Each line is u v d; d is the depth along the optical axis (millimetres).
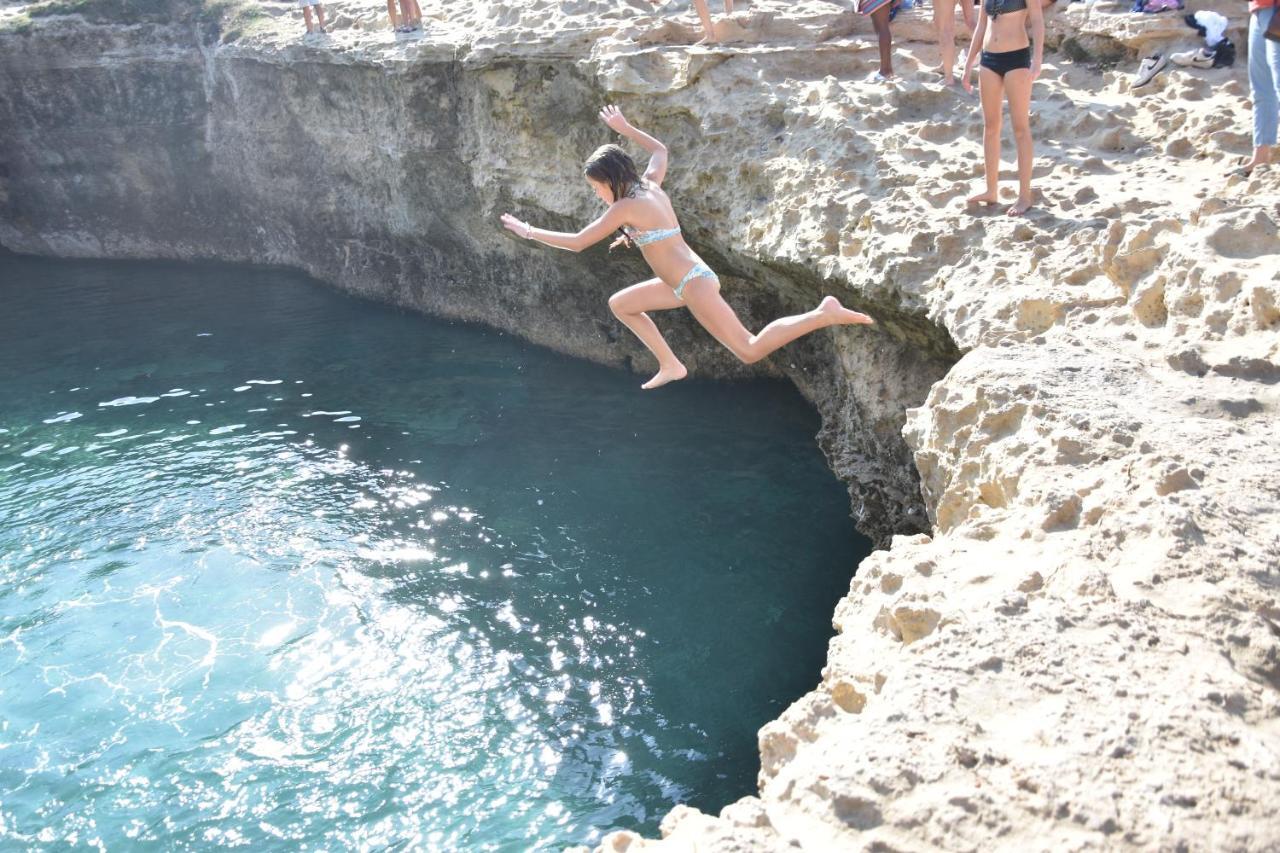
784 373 15773
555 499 13352
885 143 10703
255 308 21266
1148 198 8398
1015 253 8266
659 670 10211
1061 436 5367
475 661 10445
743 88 12594
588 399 16172
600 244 15477
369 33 18578
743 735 9328
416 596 11516
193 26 22328
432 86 17062
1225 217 6727
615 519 12820
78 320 21031
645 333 6953
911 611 4406
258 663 10477
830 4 13766
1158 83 10922
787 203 11055
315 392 16984
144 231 24875
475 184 16672
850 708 4273
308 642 10789
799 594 11195
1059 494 4953
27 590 11766
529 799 8703
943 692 3791
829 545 11992
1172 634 3969
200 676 10297
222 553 12430
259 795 8812
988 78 8484
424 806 8641
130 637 10914
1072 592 4305
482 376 17297
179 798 8789
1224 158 9117
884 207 9773
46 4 23094
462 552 12320
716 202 12477
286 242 23109
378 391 16891
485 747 9305
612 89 13188
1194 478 4820
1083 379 5980
